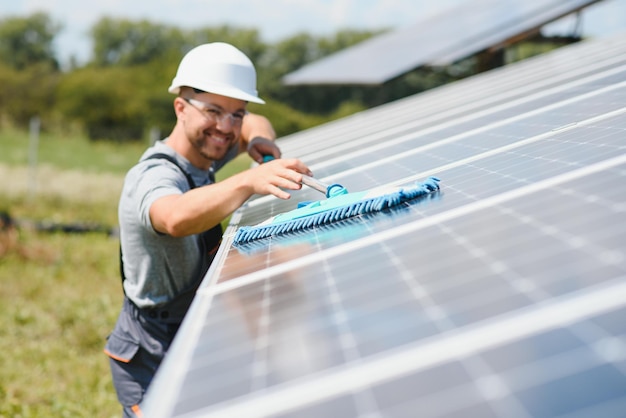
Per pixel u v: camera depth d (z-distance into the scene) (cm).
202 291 188
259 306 160
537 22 1041
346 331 132
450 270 149
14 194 1767
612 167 189
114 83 4778
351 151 439
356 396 107
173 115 4534
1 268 1096
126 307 364
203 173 370
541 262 137
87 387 656
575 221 155
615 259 126
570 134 262
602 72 448
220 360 133
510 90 539
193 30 8638
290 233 244
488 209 190
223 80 347
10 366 713
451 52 1078
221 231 370
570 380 93
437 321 125
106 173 2317
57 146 3359
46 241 1274
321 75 1279
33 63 8875
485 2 1412
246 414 110
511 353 106
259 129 441
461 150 311
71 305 910
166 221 308
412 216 211
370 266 170
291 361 125
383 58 1241
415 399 101
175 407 118
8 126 4828
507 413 90
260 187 285
